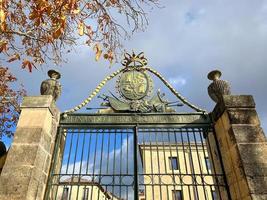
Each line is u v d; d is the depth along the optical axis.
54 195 5.39
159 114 6.38
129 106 6.49
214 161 6.17
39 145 5.01
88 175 5.52
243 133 5.18
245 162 4.80
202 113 6.38
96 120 6.29
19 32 5.95
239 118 5.40
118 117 6.36
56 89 6.19
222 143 5.72
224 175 5.55
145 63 7.19
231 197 5.25
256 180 4.59
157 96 6.74
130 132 6.15
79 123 6.24
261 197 4.41
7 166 4.71
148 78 6.91
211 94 6.29
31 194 4.55
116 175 5.51
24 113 5.45
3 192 4.40
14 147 4.95
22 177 4.58
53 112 5.84
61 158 6.20
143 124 6.23
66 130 6.20
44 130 5.31
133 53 7.27
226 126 5.54
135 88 6.76
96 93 6.73
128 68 7.10
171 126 6.22
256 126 5.29
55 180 5.57
